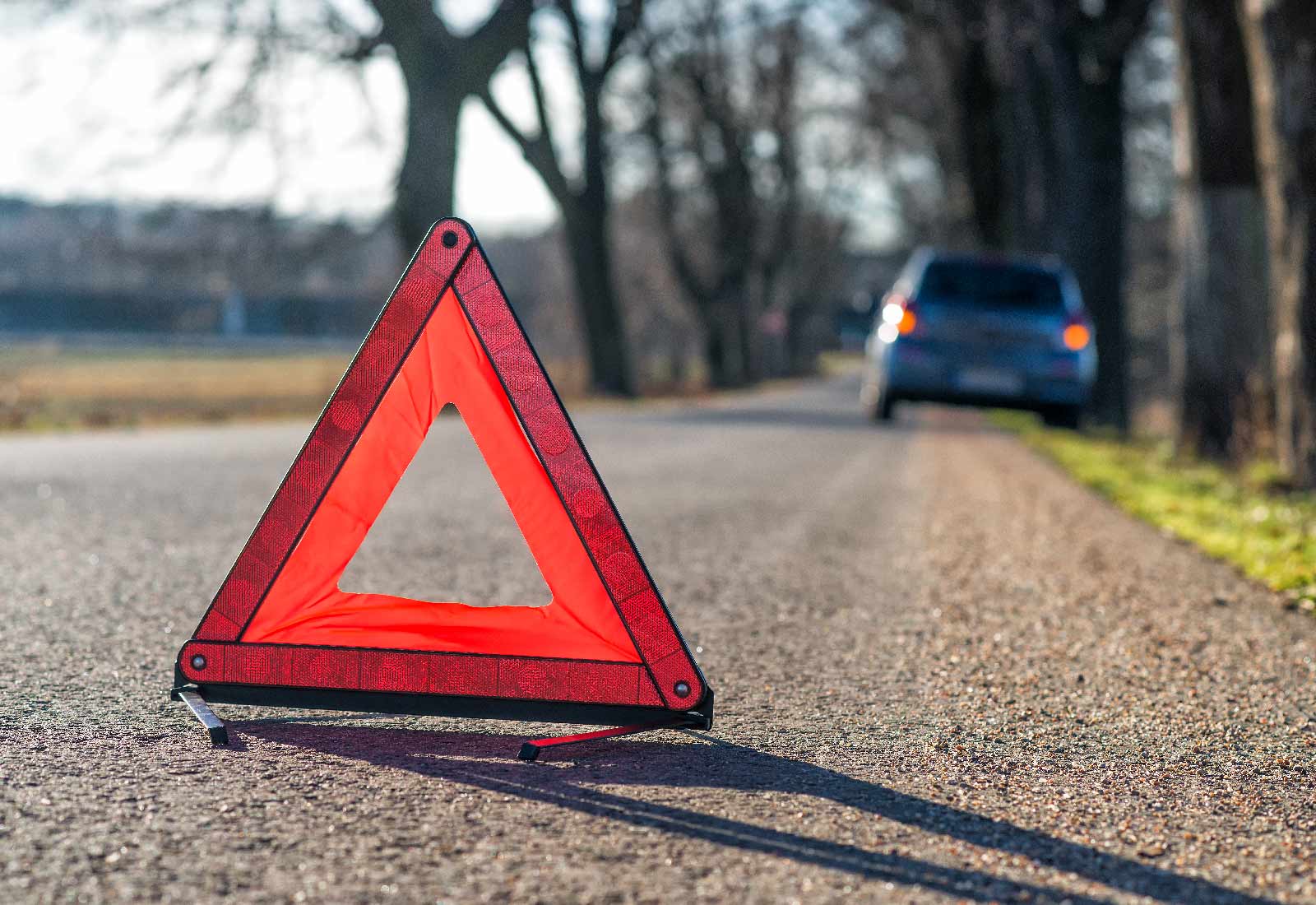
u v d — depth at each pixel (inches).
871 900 99.0
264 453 506.6
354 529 146.2
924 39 1502.2
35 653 174.7
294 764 129.8
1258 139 551.5
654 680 142.3
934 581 250.5
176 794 119.6
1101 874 105.6
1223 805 124.0
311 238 893.2
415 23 885.2
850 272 3415.4
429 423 146.7
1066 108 962.1
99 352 3019.2
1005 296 692.1
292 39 825.5
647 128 1676.9
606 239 1362.0
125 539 278.2
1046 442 635.5
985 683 171.2
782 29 1738.4
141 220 853.8
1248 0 417.4
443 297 145.7
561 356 2039.9
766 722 150.9
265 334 3526.1
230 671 146.7
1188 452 570.9
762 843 110.7
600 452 553.0
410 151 906.1
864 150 2172.7
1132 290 2133.4
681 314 2810.0
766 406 1177.4
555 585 143.6
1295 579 242.4
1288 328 420.8
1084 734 147.6
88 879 99.2
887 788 126.6
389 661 145.2
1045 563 273.6
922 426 802.2
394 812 116.3
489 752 136.7
